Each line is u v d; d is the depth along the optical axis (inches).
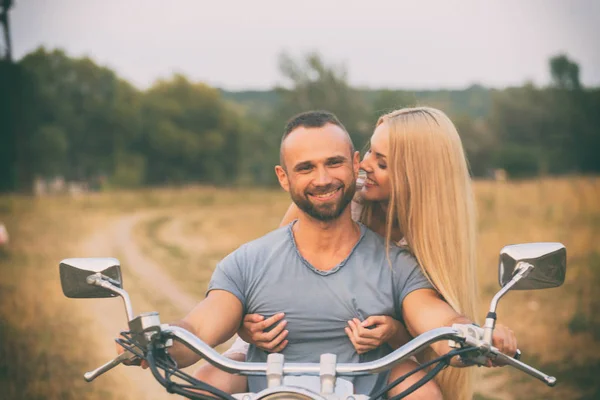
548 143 2657.5
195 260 665.0
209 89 3668.8
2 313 394.9
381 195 143.0
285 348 123.3
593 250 526.9
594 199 794.2
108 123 3265.3
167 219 1268.5
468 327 106.4
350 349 121.8
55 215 1323.8
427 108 144.3
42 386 279.4
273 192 2198.6
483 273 481.1
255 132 3698.3
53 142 2965.1
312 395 97.9
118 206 1708.9
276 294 122.3
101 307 432.1
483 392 270.8
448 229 135.1
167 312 426.3
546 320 358.0
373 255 125.3
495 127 2758.4
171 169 3563.0
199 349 108.0
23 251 716.7
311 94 2359.7
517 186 1099.3
